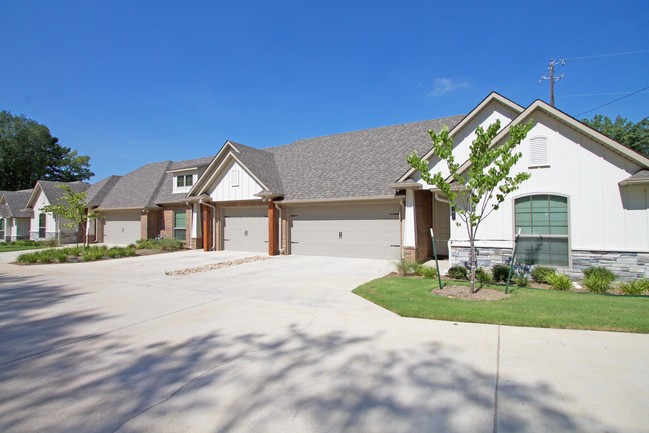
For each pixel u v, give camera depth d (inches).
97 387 162.9
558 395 147.6
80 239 1175.6
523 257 411.8
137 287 398.3
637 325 227.3
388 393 151.9
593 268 369.7
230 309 296.0
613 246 370.6
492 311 263.7
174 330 243.4
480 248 434.9
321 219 656.4
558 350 194.2
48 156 2261.3
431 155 517.3
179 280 437.7
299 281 414.9
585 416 132.3
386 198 560.4
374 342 212.8
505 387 154.9
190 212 895.7
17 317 280.5
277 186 711.1
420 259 556.4
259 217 746.2
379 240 597.0
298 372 174.2
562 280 350.3
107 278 464.4
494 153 301.9
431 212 625.9
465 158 504.1
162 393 156.3
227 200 757.3
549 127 398.3
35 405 148.0
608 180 374.0
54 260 657.6
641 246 359.9
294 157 810.2
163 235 996.6
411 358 187.8
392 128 750.5
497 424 128.0
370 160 669.3
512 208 416.5
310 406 142.9
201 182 806.5
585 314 252.7
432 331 230.1
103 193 1165.1
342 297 331.6
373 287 362.6
